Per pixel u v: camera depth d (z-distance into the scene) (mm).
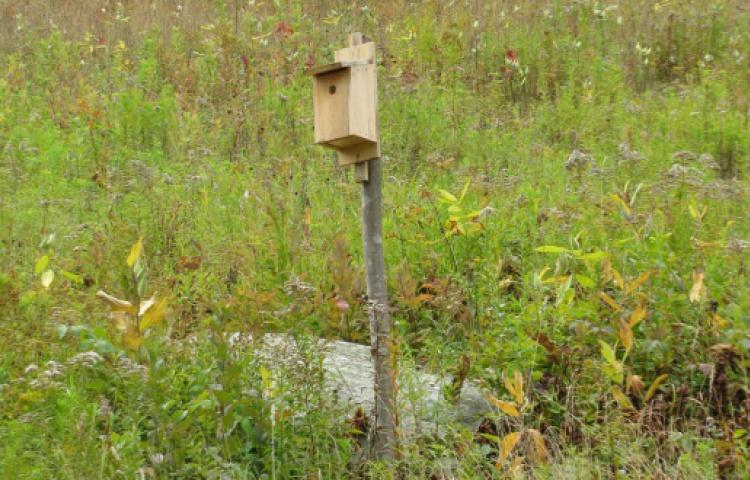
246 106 11008
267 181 8375
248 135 10547
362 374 5559
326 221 7746
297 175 8664
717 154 9648
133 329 4633
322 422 4805
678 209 6672
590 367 5246
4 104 11289
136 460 4445
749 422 4988
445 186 8422
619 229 6617
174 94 11555
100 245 6988
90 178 9461
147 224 7547
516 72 12523
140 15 15758
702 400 5223
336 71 4836
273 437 4645
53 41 13773
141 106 10906
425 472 4812
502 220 7012
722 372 5328
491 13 14719
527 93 12367
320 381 4902
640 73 13016
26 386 4895
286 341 4973
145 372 4684
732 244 6176
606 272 5676
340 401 5223
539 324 5535
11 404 4781
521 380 4730
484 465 4863
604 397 5043
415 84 11641
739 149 9656
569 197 7605
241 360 5035
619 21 14117
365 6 14617
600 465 4707
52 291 5996
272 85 11711
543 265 6527
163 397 4648
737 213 7250
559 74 12641
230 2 15688
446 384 5305
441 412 5082
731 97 11172
